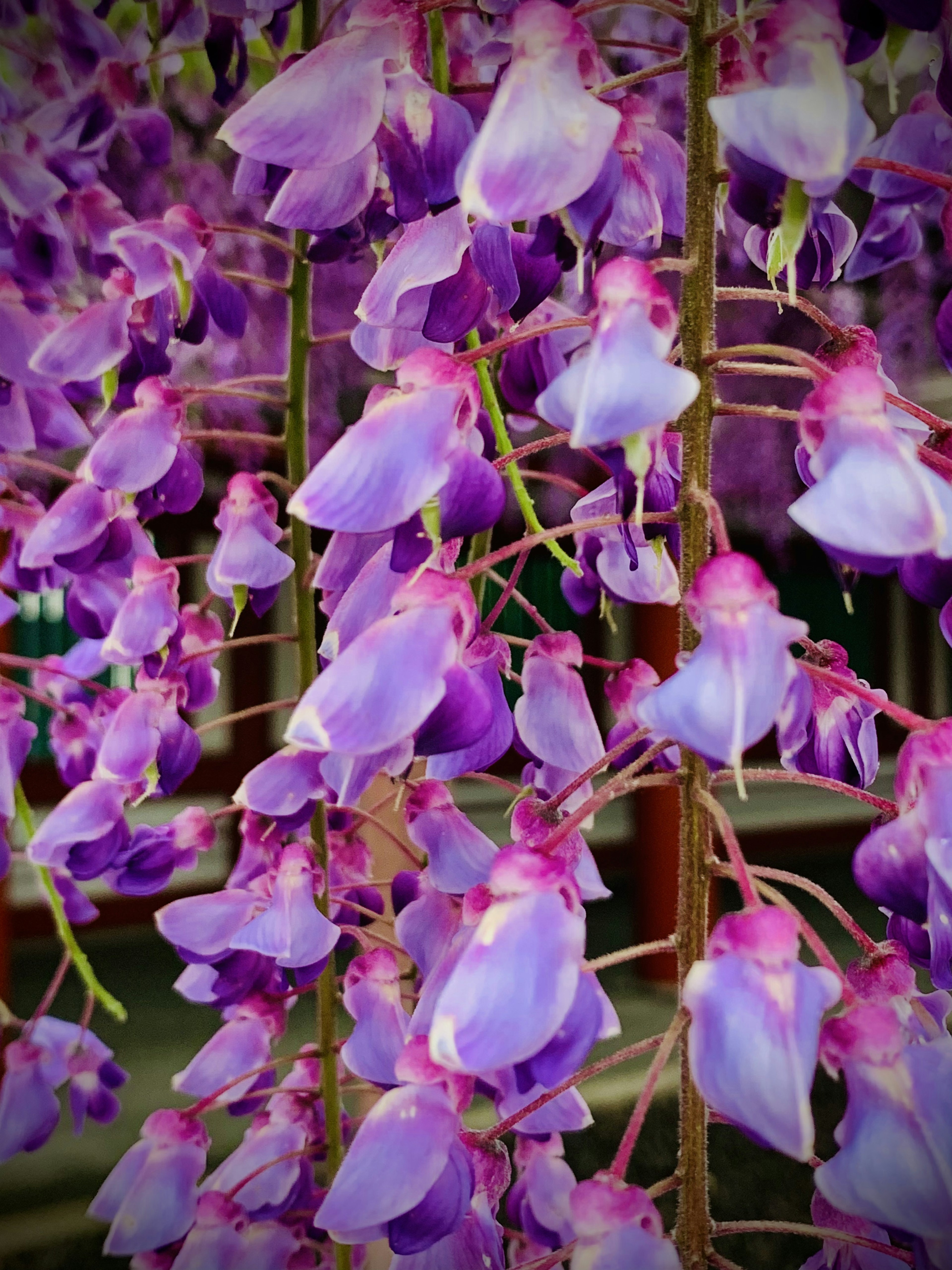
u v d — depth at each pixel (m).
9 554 0.23
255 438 0.19
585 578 0.17
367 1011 0.17
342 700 0.10
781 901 0.11
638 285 0.09
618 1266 0.10
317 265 0.42
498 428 0.16
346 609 0.12
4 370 0.19
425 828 0.16
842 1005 0.11
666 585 0.16
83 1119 0.26
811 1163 0.11
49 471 0.23
